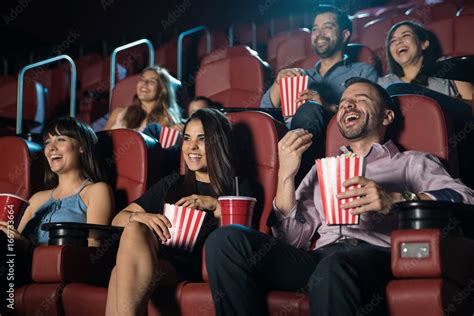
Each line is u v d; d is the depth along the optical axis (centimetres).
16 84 366
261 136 168
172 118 276
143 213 148
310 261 140
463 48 249
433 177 144
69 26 535
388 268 128
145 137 189
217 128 164
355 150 158
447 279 116
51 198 184
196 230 148
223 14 527
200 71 294
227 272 128
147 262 134
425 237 115
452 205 119
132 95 307
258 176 167
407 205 120
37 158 202
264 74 283
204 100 268
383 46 318
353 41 340
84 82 443
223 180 162
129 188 184
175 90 291
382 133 156
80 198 180
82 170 185
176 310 137
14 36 522
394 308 116
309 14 488
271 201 164
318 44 251
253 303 128
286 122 204
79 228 151
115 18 538
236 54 355
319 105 189
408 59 235
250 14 522
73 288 146
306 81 196
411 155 150
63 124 184
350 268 119
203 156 165
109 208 176
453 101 190
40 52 530
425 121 154
